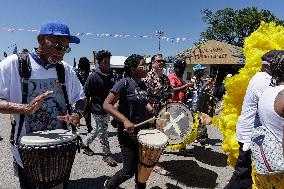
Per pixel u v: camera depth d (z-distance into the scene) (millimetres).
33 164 2363
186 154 5996
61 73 2635
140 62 3480
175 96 5652
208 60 19688
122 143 3469
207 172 5016
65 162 2459
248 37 4309
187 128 4734
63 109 2672
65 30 2477
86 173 4777
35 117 2557
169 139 4707
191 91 5766
